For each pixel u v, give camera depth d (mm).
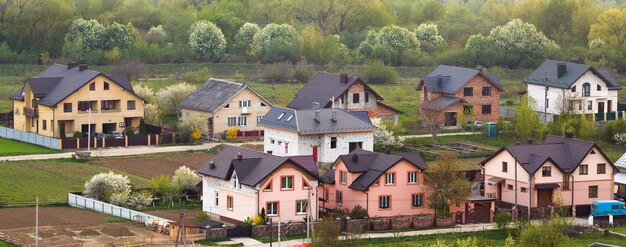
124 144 199000
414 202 151000
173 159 187875
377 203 149000
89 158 186250
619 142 198875
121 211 147750
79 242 130625
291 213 144125
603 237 141125
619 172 167125
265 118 185125
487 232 142375
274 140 183250
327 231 124938
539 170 155000
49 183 167625
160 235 136125
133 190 158750
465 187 148750
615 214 150000
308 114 180000
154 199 157500
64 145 195750
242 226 137625
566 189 156750
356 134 180250
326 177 154500
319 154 179250
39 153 191000
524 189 155750
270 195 142875
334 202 152625
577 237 140875
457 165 151250
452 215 148125
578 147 158625
